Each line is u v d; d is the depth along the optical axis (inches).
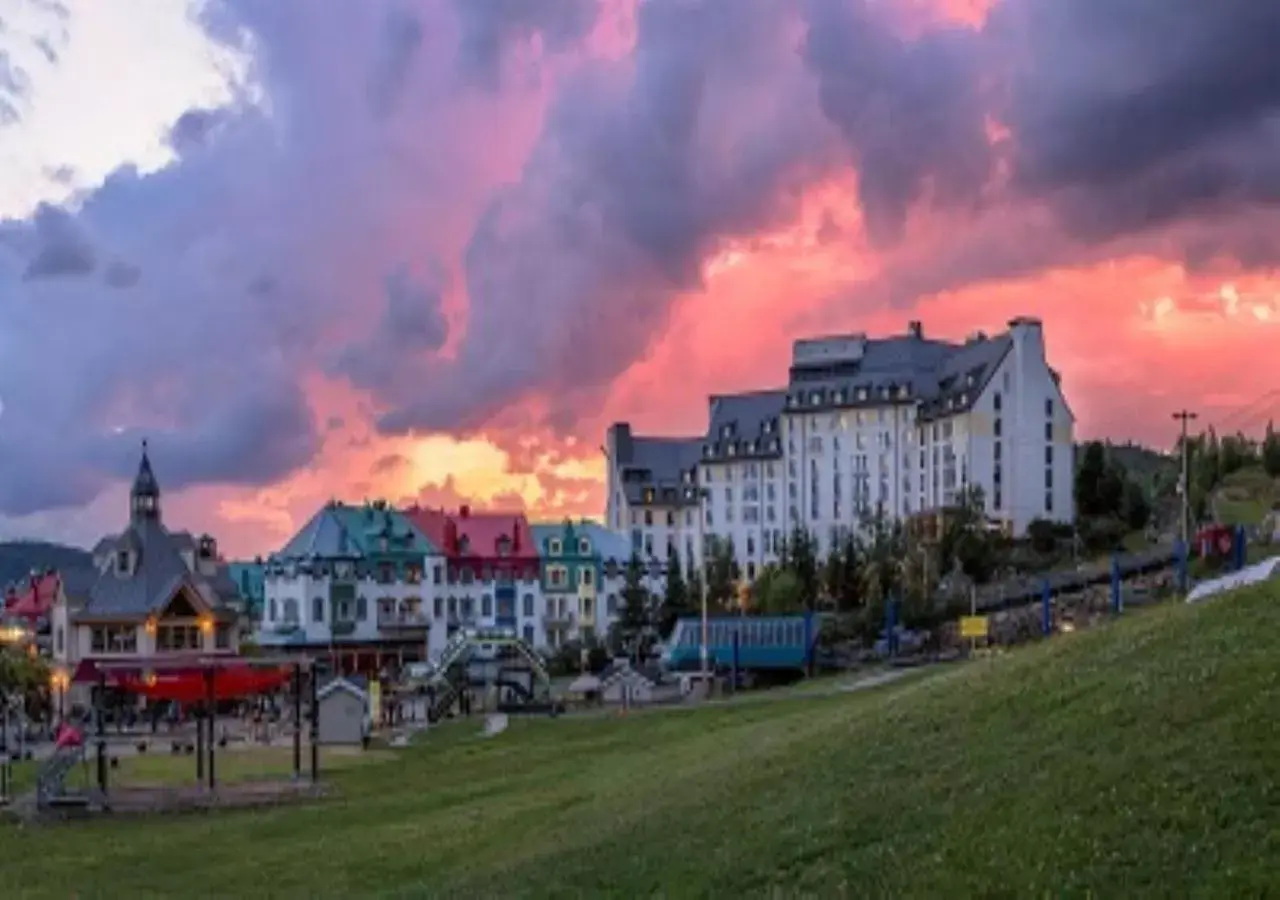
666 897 1155.3
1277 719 1106.7
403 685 6146.7
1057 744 1237.7
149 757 3700.8
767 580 7101.4
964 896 944.9
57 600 5743.1
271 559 7765.8
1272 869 860.0
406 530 7819.9
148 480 5787.4
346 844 2030.0
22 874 2028.8
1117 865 924.0
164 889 1835.6
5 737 3476.9
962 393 7815.0
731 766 1755.7
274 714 5128.0
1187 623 1581.0
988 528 7317.9
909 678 3385.8
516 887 1355.8
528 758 2891.2
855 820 1211.2
